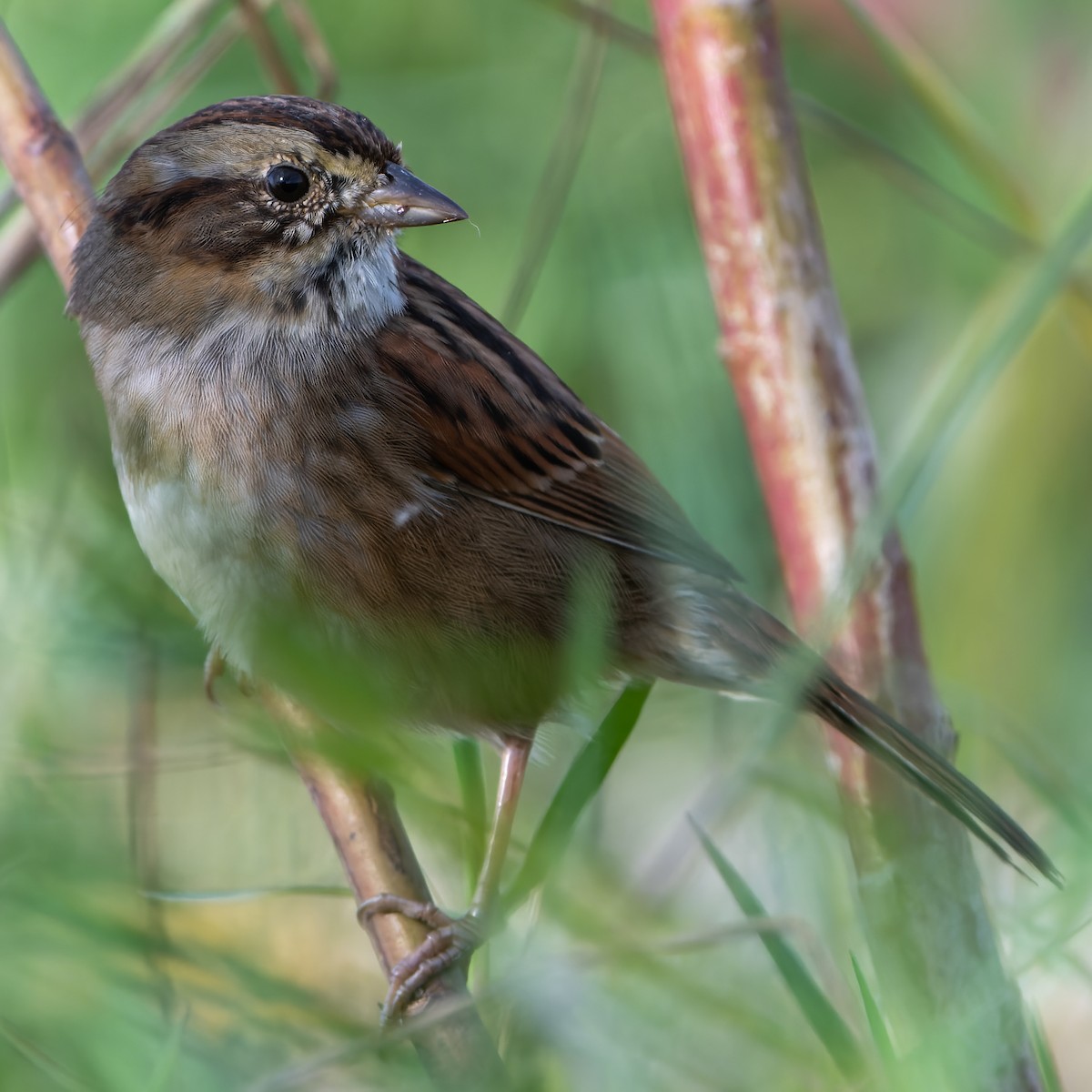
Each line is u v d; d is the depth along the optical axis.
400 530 7.93
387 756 6.28
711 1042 6.21
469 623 8.13
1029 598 10.86
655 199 11.71
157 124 11.34
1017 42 12.23
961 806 7.14
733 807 7.60
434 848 7.61
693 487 10.94
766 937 5.91
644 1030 6.00
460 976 7.06
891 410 11.95
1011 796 9.26
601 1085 5.89
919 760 7.12
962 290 12.05
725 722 9.32
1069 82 12.08
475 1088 5.84
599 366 11.38
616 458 8.66
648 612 8.65
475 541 8.16
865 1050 6.32
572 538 8.43
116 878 6.40
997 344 6.28
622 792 9.63
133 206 7.93
